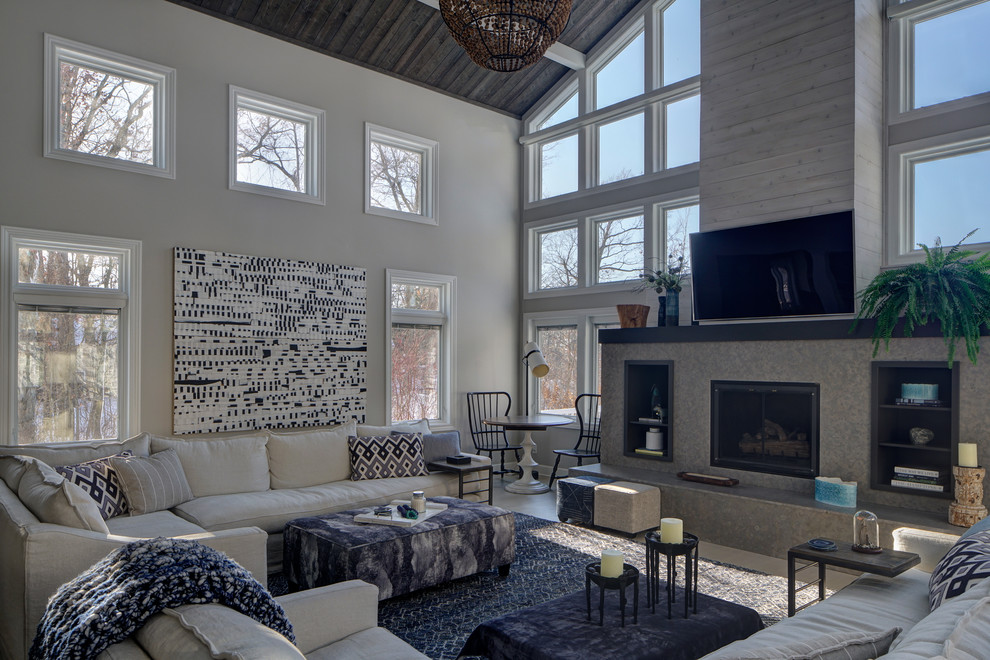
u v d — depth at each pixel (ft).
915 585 8.32
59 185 14.88
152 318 16.07
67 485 8.52
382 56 20.35
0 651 8.81
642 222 21.38
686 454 16.90
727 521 14.65
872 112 15.42
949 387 13.58
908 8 15.51
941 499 12.96
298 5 17.99
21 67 14.46
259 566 9.73
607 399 18.71
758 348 15.62
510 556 12.59
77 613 4.44
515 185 24.54
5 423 14.15
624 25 21.80
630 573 7.71
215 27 17.29
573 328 23.24
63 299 15.01
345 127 19.81
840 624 7.03
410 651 6.50
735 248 16.42
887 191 15.75
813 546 9.39
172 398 16.26
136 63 15.96
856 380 14.06
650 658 6.79
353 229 19.88
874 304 13.53
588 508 15.87
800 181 15.51
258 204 17.93
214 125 17.20
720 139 17.07
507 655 7.18
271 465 15.42
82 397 15.34
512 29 10.15
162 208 16.29
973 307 12.42
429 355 22.16
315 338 18.74
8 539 8.44
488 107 23.79
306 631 6.56
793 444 15.31
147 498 12.44
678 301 18.12
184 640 3.94
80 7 15.24
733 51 16.90
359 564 10.34
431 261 21.88
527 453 21.39
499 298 23.97
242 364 17.31
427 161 22.09
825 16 15.24
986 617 4.19
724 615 7.93
